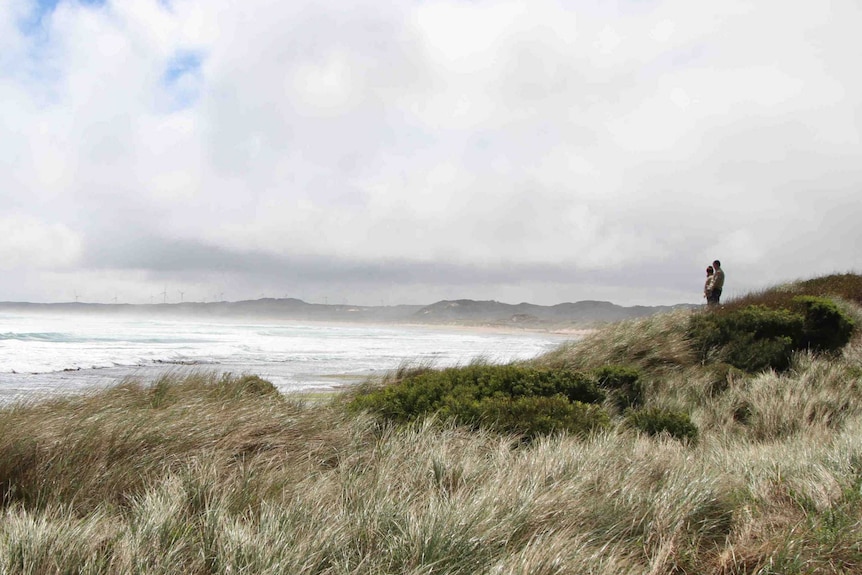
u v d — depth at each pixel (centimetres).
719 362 1361
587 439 672
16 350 2848
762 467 554
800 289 2228
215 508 367
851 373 1195
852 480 486
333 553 324
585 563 327
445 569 316
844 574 356
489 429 720
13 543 300
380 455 560
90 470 439
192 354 3014
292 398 980
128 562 290
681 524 396
